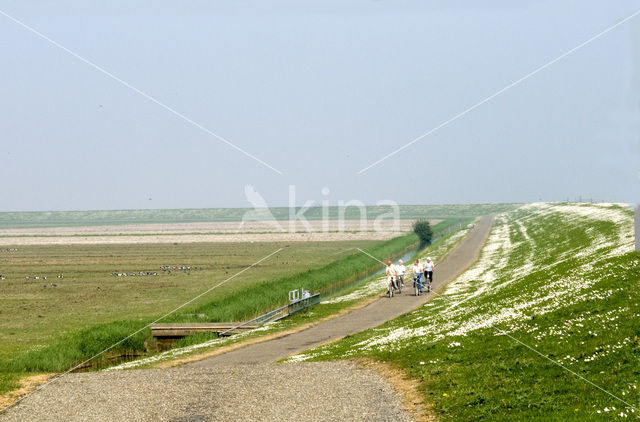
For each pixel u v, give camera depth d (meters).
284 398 22.86
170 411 21.84
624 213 72.25
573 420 17.03
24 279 101.44
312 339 41.34
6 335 53.28
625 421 16.36
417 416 19.92
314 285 78.12
